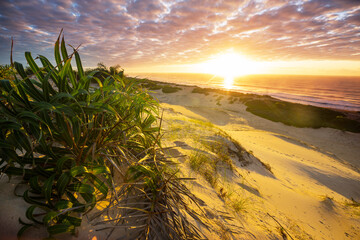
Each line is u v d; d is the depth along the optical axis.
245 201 3.17
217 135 7.56
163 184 1.39
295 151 16.52
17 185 1.10
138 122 1.73
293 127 29.06
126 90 1.68
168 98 51.00
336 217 5.14
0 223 0.89
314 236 3.34
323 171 12.17
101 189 1.09
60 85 1.19
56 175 1.11
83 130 1.27
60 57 1.26
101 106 1.16
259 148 13.38
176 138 5.27
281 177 7.96
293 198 5.27
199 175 3.19
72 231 0.99
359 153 21.06
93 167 1.08
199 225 1.60
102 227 1.13
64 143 1.20
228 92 53.62
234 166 5.36
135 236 1.15
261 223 2.63
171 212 1.29
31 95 1.12
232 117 31.30
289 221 3.48
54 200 1.06
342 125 28.52
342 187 10.45
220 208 2.33
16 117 0.95
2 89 1.03
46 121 1.08
